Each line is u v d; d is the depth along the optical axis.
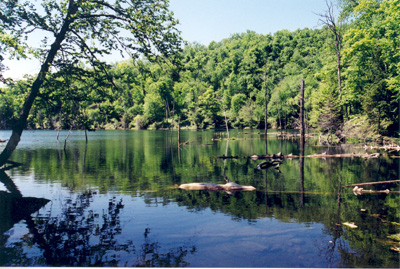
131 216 8.54
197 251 6.16
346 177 15.10
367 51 35.00
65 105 12.84
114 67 13.66
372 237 6.91
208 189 12.25
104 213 8.85
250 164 20.69
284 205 9.65
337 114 36.31
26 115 12.33
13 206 9.60
